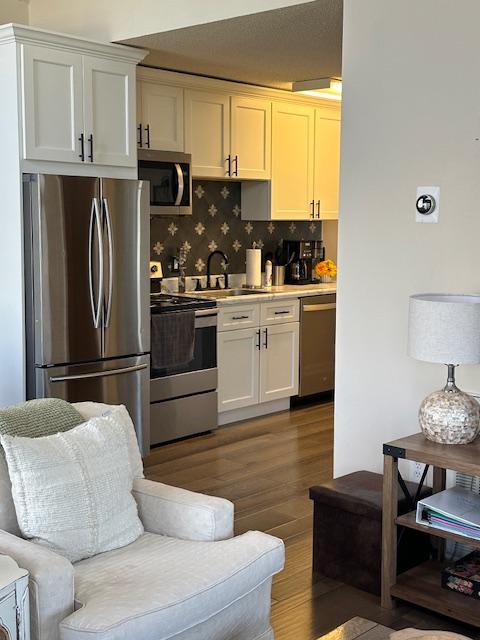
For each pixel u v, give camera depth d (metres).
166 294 5.78
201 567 2.36
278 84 5.89
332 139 6.71
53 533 2.37
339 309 3.70
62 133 4.35
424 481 3.46
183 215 5.74
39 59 4.19
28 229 4.24
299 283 6.77
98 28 4.59
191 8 4.11
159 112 5.26
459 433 2.94
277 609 3.09
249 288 6.42
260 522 3.94
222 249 6.37
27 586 1.99
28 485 2.37
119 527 2.54
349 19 3.52
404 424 3.53
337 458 3.78
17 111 4.14
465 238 3.27
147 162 5.12
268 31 4.20
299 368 6.27
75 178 4.32
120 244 4.58
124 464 2.62
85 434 2.58
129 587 2.23
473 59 3.18
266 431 5.62
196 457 5.00
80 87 4.40
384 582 3.08
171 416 5.25
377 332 3.58
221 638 2.38
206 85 5.53
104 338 4.55
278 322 6.04
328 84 5.64
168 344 5.11
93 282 4.45
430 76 3.30
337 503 3.29
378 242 3.53
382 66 3.44
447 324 2.85
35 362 4.31
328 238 7.31
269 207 6.23
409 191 3.42
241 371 5.79
